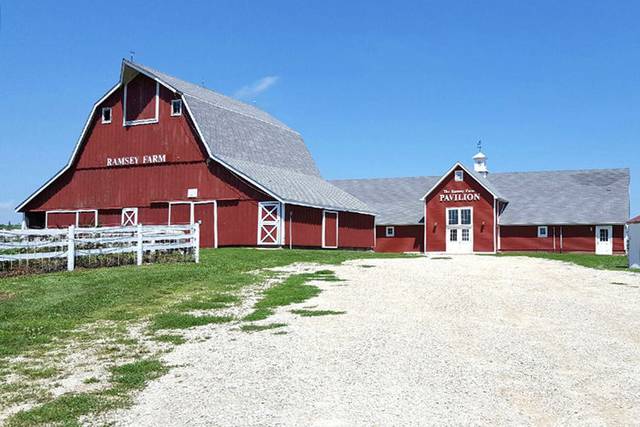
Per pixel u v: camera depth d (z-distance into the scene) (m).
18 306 15.62
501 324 13.84
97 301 16.58
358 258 31.09
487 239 51.75
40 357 11.42
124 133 40.47
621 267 28.66
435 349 11.38
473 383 9.29
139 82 40.28
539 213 53.03
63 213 41.69
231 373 10.05
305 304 16.56
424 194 57.72
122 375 10.14
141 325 14.09
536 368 10.11
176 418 8.09
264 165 43.03
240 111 46.72
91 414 8.38
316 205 39.91
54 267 21.62
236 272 23.03
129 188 40.06
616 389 9.01
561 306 16.39
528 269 26.83
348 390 9.00
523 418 7.84
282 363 10.52
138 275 20.61
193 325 14.02
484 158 59.59
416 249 55.06
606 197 53.38
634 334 12.78
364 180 63.06
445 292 18.89
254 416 8.02
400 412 8.06
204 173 38.22
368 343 11.87
